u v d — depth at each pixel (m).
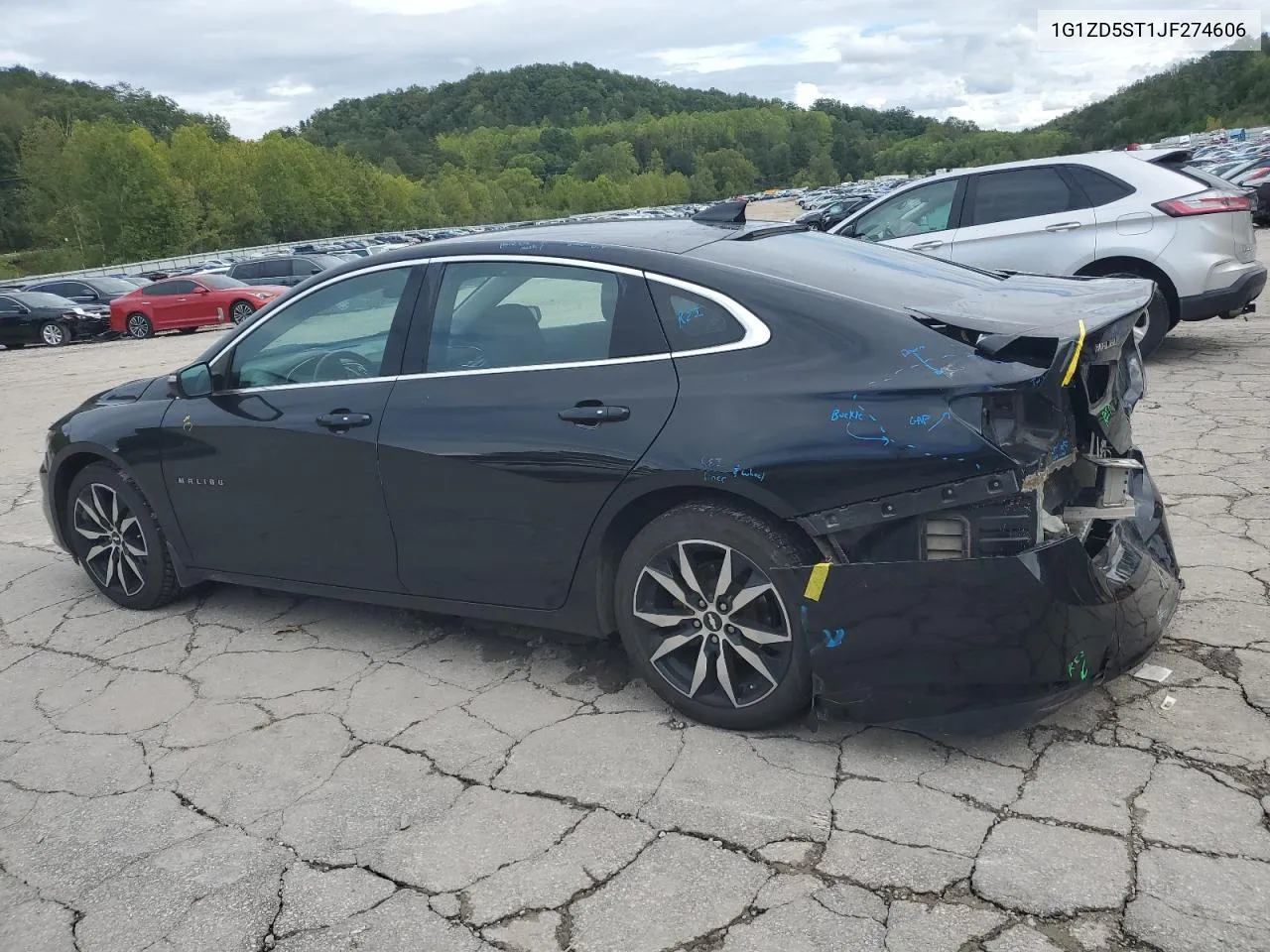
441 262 3.65
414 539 3.63
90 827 2.94
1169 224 7.56
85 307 24.28
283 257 27.56
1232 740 2.91
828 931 2.29
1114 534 3.17
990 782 2.80
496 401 3.38
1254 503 4.88
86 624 4.51
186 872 2.70
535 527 3.34
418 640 4.09
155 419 4.25
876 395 2.79
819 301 3.01
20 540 5.89
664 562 3.16
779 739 3.12
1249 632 3.54
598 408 3.17
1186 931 2.21
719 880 2.49
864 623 2.82
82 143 72.88
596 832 2.72
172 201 74.25
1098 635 2.78
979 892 2.38
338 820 2.88
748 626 3.05
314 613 4.45
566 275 3.37
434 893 2.53
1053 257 7.93
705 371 3.06
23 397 12.55
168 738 3.42
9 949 2.46
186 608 4.61
